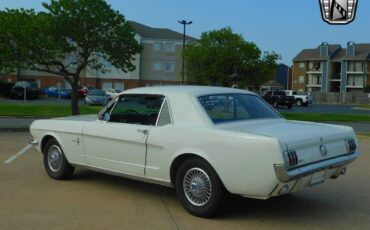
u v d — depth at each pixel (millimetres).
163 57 77500
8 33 18141
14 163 9750
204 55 41969
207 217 6113
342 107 57406
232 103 6746
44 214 6152
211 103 6520
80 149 7660
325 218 6270
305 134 5922
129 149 6891
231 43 42188
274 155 5398
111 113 7277
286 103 50219
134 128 6812
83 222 5852
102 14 19344
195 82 45188
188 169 6195
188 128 6227
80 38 19375
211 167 5969
